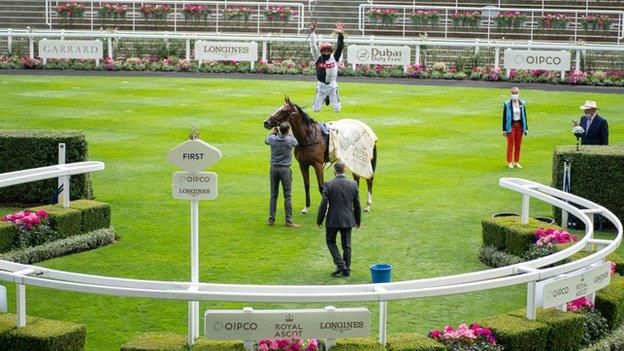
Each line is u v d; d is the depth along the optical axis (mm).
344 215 14406
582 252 13844
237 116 26719
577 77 34094
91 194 18719
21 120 25734
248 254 15672
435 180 20547
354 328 10609
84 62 36688
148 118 26328
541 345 11492
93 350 11977
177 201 18781
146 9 42438
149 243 16250
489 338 11328
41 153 18672
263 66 35812
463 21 41344
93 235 16016
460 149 23344
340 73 35250
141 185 19812
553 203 14617
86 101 28906
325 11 43031
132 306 13477
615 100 30641
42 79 33656
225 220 17594
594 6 43438
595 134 19641
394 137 24516
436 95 31141
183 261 15297
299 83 33281
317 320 10523
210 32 42031
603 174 17516
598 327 12438
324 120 26406
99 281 11172
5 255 14758
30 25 43281
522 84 34094
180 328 12688
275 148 16984
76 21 42969
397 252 15930
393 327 12828
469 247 16281
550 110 28609
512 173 21141
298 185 20094
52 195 16797
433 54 37531
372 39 37031
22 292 11172
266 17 42094
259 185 19953
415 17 41531
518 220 15789
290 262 15289
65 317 13031
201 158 11758
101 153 22312
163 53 37875
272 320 10453
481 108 28797
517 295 14148
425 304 13734
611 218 13945
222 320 10406
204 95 30297
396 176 20812
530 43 36062
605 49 34781
